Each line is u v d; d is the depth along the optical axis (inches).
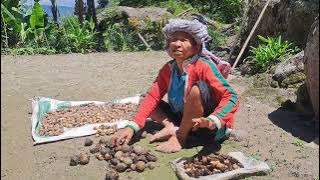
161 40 480.7
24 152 147.4
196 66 139.4
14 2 374.6
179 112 151.8
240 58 294.5
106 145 142.7
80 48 386.0
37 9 366.3
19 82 230.7
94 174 130.0
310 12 234.2
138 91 214.2
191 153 139.4
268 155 140.6
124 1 694.5
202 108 138.9
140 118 147.8
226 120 135.3
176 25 137.4
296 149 145.2
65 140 152.7
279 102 192.9
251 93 207.5
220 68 147.2
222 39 407.2
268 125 166.4
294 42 249.0
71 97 205.8
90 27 432.1
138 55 328.5
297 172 129.0
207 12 585.6
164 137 146.3
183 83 142.1
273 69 231.0
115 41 453.1
